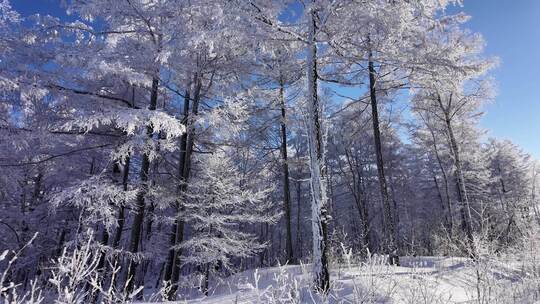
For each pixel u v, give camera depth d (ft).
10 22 28.07
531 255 20.44
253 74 40.19
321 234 19.94
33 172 42.42
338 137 67.41
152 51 29.50
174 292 31.55
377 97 41.68
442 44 34.81
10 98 29.45
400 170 88.17
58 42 28.68
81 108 29.96
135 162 44.19
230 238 40.14
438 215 84.12
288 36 24.71
